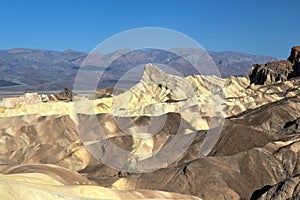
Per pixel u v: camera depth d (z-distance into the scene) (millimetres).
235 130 76875
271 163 66625
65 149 82250
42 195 30250
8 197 26938
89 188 39188
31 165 52562
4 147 92062
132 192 43531
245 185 62594
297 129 89062
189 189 60656
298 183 55594
